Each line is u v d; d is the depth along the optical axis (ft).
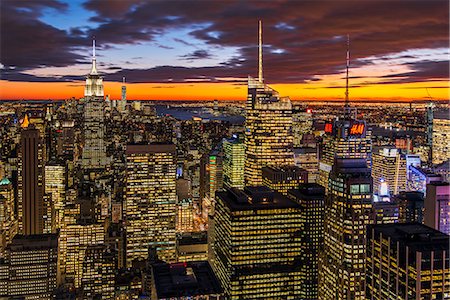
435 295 549.95
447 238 575.79
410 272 554.05
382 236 603.67
